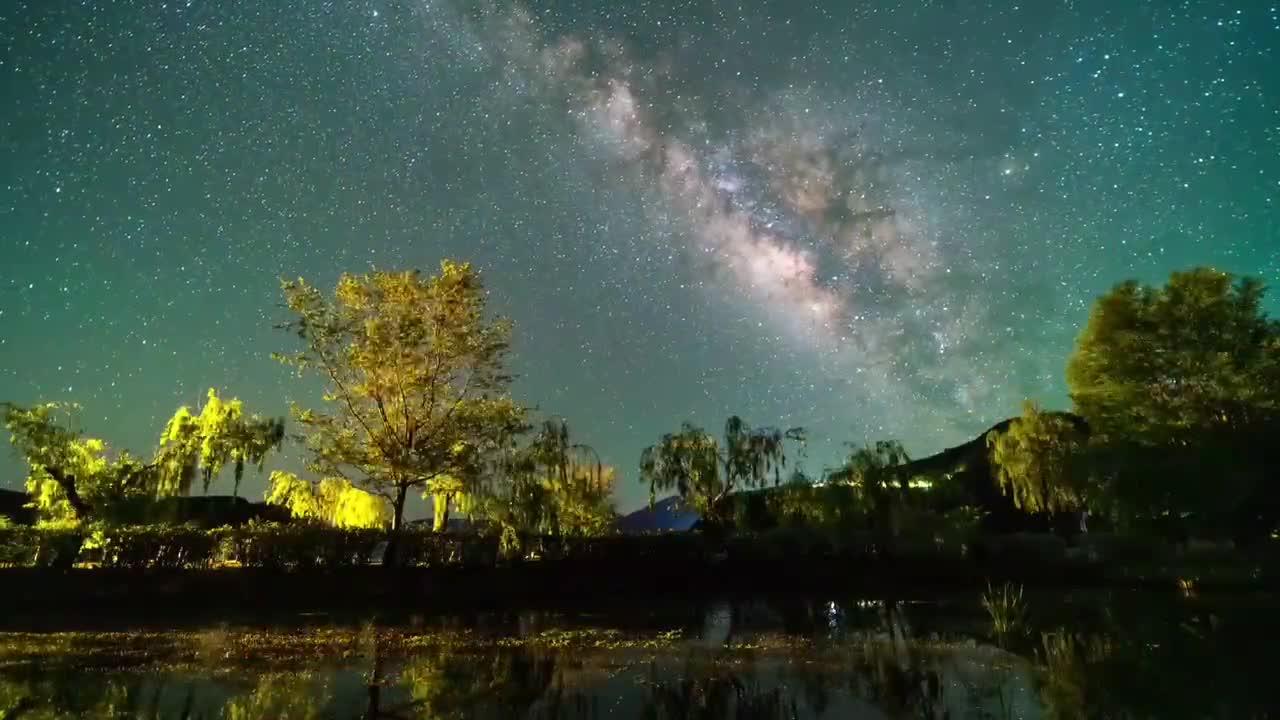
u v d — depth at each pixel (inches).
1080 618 695.1
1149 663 479.2
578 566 1031.6
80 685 440.8
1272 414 1103.0
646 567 1045.8
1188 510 1090.1
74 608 812.0
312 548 948.0
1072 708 374.9
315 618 759.1
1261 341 1198.3
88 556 893.2
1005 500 1628.9
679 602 896.3
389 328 1044.5
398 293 1054.4
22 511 1244.5
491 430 1069.8
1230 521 1069.8
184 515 1160.2
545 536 1071.6
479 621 740.0
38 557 874.8
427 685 442.6
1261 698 384.8
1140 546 1083.9
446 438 1047.6
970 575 1043.9
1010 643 573.6
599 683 446.6
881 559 1098.7
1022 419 1414.9
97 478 1096.2
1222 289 1233.4
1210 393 1209.4
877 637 615.2
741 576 1042.7
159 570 880.9
